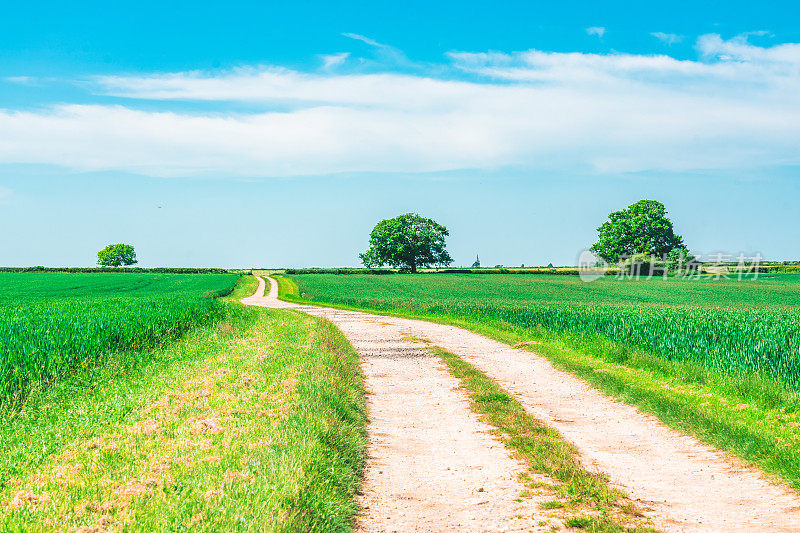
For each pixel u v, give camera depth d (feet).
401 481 28.40
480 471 29.96
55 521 21.09
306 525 21.25
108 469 26.78
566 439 36.63
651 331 70.74
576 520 23.30
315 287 303.68
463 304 155.53
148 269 479.41
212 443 30.73
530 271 458.09
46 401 40.16
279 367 54.60
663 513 24.72
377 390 51.62
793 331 56.80
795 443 33.22
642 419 42.22
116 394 42.27
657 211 410.93
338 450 30.45
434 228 470.80
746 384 46.29
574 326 89.45
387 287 305.53
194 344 71.61
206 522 20.93
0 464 27.58
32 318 73.72
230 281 376.68
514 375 59.93
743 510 25.18
